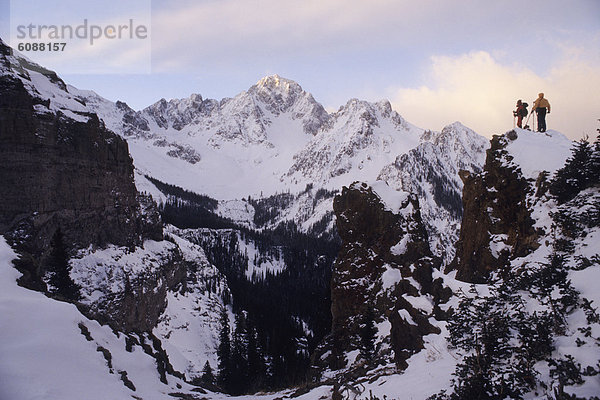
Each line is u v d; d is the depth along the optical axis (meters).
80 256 59.59
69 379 20.41
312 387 32.62
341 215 56.28
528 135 42.69
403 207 53.62
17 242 36.03
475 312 25.31
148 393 24.77
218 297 128.38
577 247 26.50
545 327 20.09
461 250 45.75
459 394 18.41
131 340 30.92
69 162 59.09
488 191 41.59
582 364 17.39
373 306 48.03
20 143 51.09
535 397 17.64
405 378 25.03
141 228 85.69
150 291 73.19
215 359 82.44
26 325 22.88
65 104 65.31
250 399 33.31
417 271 40.44
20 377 18.70
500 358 20.58
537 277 23.78
